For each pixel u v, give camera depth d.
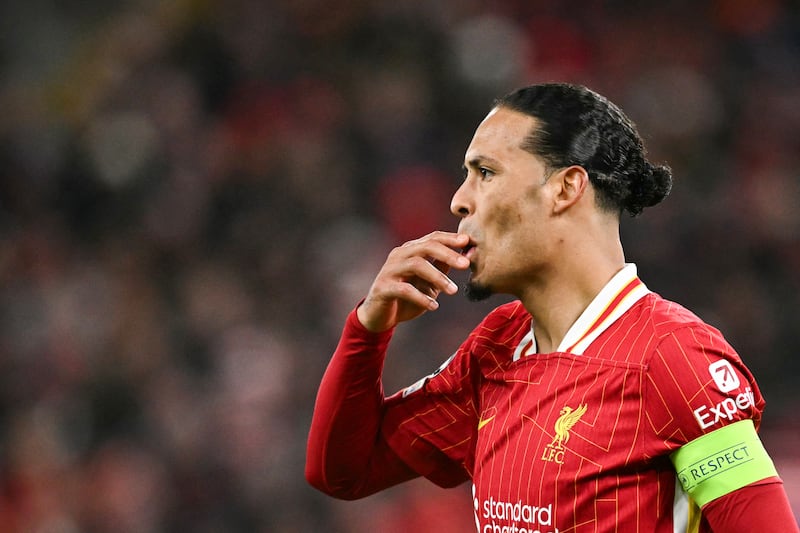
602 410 6.46
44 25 43.62
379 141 35.31
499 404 7.04
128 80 37.41
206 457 25.88
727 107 37.38
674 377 6.29
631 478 6.38
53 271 32.53
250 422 26.47
